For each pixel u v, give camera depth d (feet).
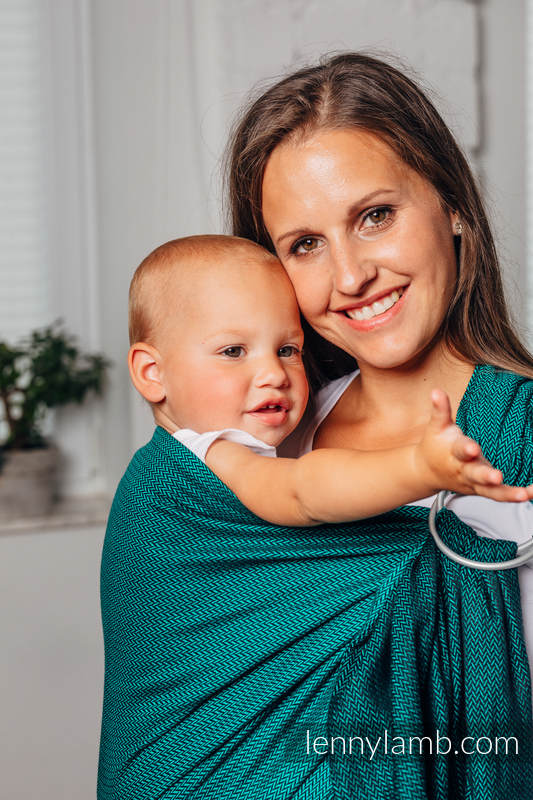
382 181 2.39
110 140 6.91
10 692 6.68
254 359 2.59
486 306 2.72
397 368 2.71
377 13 6.77
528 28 7.54
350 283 2.40
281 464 2.25
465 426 2.50
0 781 6.30
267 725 2.24
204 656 2.35
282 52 6.55
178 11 6.67
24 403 7.10
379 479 1.88
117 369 7.38
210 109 6.57
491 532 2.46
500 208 7.41
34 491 7.06
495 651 2.27
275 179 2.51
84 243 7.61
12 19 7.42
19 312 7.61
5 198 7.52
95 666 6.91
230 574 2.38
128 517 2.54
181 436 2.57
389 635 2.26
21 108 7.49
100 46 6.81
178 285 2.63
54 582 6.98
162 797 2.33
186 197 6.76
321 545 2.34
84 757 6.47
